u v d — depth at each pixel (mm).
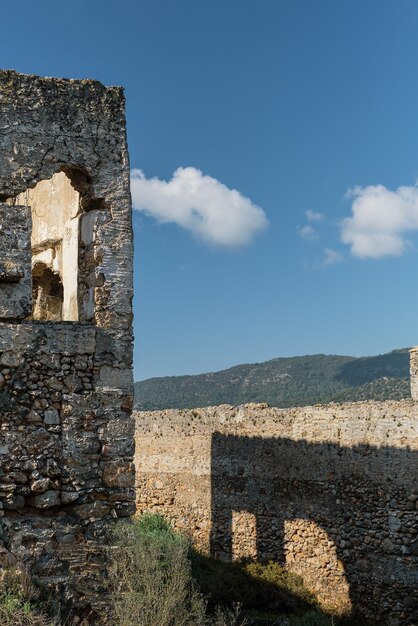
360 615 19438
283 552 22141
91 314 11289
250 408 24141
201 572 21734
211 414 25750
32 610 9484
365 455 19984
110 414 10883
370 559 19453
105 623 10250
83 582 10328
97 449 10742
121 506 10773
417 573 18391
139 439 28844
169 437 27469
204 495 25500
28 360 10539
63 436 10570
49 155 11227
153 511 27609
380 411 19859
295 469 22062
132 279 11453
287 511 22172
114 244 11445
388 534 19125
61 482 10492
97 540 10562
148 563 11172
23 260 10719
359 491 20031
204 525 25297
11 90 11148
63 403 10641
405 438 19109
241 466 24125
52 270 13273
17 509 10266
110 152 11656
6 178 10891
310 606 20094
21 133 11094
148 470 28156
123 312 11273
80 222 11797
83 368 10844
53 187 12961
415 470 18766
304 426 21984
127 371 11117
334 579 20328
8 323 10547
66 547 10344
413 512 18672
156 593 10742
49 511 10469
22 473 10273
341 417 20875
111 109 11758
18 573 9898
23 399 10430
